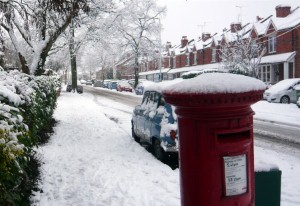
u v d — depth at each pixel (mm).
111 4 19234
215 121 2252
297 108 22047
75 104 27078
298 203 6043
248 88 2203
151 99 10539
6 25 14500
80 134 13133
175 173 7812
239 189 2314
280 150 10336
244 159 2340
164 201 5949
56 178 7301
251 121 2389
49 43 14914
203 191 2291
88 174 7629
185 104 2273
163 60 70875
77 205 5844
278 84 26984
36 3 12219
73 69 46250
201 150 2289
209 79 2248
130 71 81000
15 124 4410
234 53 32594
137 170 7988
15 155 4016
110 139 12273
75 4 10477
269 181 3326
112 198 6152
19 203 5008
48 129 12461
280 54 34469
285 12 36031
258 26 38656
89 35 28031
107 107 25859
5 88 4883
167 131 8719
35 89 9562
